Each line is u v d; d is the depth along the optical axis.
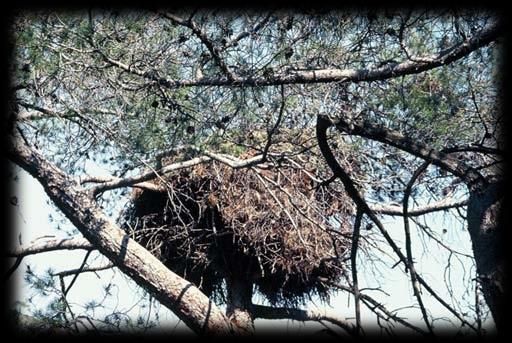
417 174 9.05
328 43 9.20
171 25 9.68
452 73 9.19
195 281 15.50
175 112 10.44
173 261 15.14
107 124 10.93
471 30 8.70
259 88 9.50
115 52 10.12
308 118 10.07
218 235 13.79
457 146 9.06
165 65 9.95
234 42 9.20
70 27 9.93
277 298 15.86
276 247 14.00
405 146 9.02
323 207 13.24
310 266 13.81
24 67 9.95
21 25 9.93
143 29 9.92
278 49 9.12
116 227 12.20
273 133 10.20
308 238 13.55
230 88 9.62
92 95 10.83
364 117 9.56
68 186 11.71
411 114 9.50
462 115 9.43
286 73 9.30
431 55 8.91
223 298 15.98
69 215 11.87
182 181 13.91
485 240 8.27
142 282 12.23
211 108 10.03
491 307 8.15
